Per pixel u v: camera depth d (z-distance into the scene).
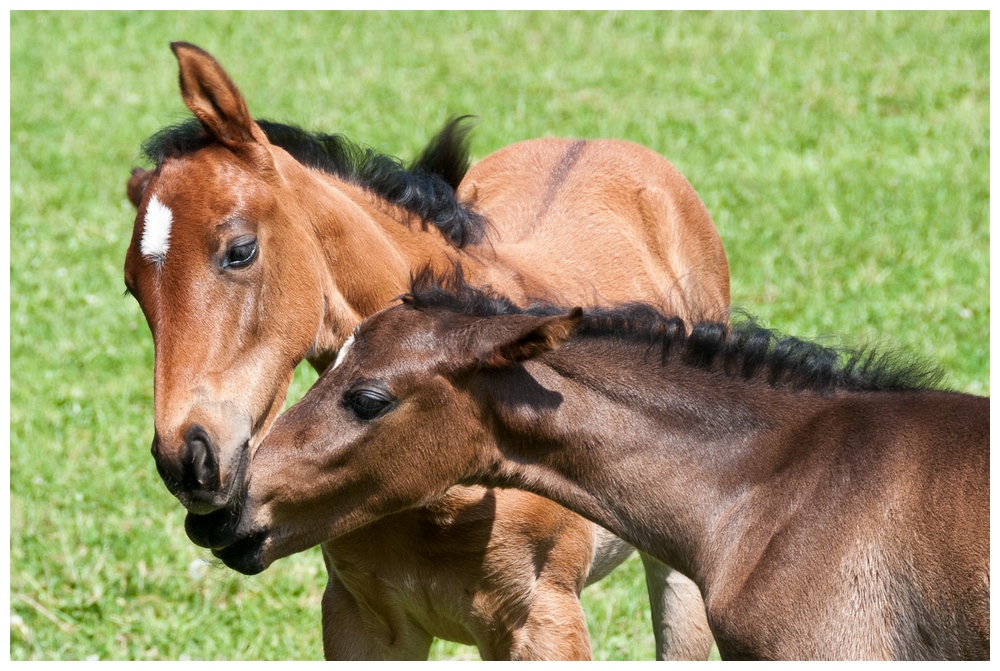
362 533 8.00
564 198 10.46
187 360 7.03
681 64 25.22
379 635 8.64
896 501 6.70
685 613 9.88
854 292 16.23
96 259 18.83
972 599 6.41
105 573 11.64
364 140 22.34
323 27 28.52
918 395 7.11
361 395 7.03
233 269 7.21
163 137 7.63
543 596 8.32
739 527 7.16
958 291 16.23
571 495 7.53
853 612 6.65
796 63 24.75
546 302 8.05
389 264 8.09
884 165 20.33
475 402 7.23
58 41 28.56
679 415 7.37
